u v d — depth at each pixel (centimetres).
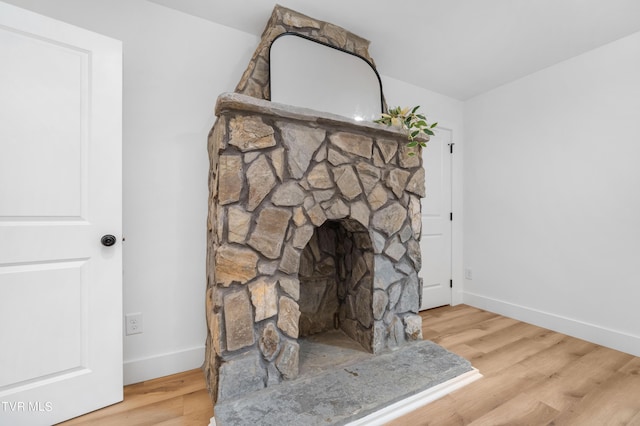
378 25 194
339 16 186
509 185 270
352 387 144
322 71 191
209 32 185
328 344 196
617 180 204
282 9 177
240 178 140
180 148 176
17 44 119
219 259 136
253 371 142
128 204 163
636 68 195
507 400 145
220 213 137
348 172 171
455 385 156
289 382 149
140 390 154
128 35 162
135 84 164
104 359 139
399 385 146
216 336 137
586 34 199
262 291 145
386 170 187
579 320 222
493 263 282
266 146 146
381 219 185
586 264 219
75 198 132
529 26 193
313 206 159
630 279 197
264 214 146
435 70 251
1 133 116
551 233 240
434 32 201
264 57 174
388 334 189
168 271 173
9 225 117
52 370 126
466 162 308
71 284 130
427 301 287
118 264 142
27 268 121
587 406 140
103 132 138
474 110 301
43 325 124
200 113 182
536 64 240
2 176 116
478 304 294
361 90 206
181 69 177
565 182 231
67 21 148
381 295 186
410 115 192
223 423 119
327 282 222
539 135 248
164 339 172
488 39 208
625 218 200
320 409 128
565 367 177
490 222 286
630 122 198
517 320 260
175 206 175
